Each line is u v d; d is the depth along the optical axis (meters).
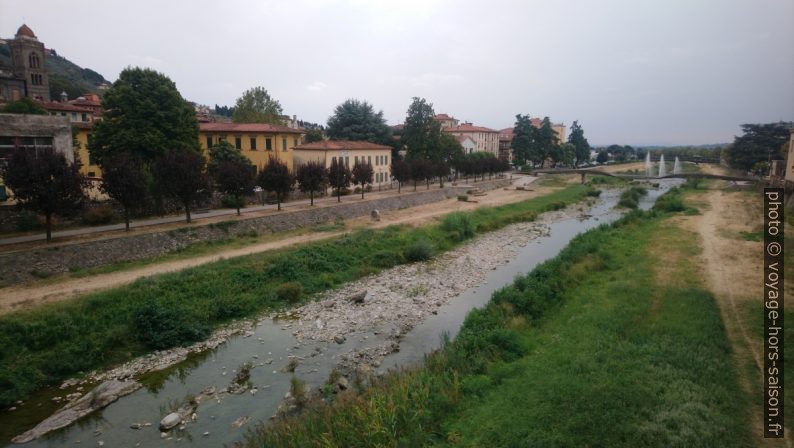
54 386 18.03
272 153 60.81
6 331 19.30
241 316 25.19
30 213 32.28
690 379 14.89
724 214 50.22
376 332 23.25
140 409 16.56
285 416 15.70
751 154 93.50
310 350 21.28
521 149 123.94
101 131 46.16
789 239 35.94
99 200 37.66
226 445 14.43
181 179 36.22
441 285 30.91
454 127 138.00
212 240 35.75
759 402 13.54
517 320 21.61
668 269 28.36
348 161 67.69
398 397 14.84
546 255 39.41
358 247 37.25
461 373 16.80
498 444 12.47
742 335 18.33
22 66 95.00
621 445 11.92
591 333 19.17
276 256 32.06
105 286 25.09
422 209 60.16
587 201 75.69
